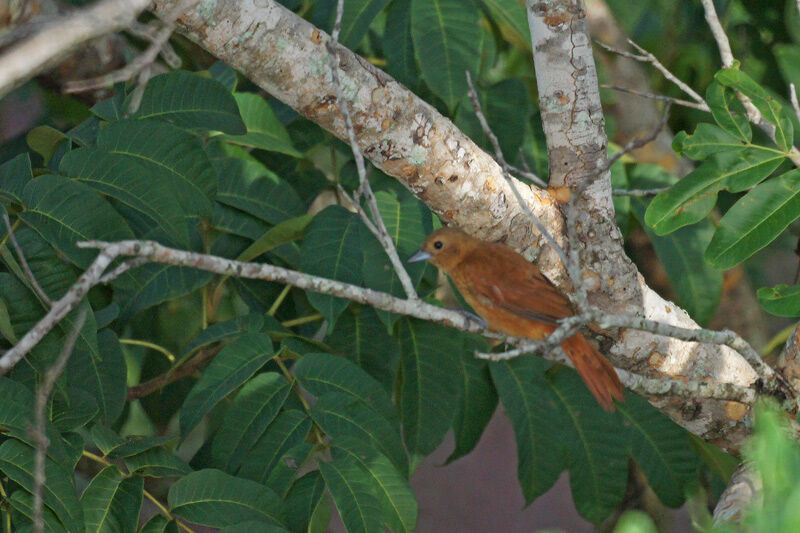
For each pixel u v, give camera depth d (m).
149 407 12.23
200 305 12.26
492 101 11.50
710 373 9.27
